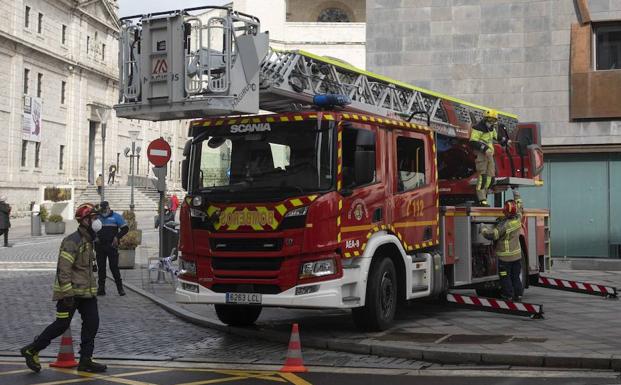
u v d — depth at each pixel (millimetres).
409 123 10703
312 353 8977
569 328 10234
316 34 58312
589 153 21953
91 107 61719
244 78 9539
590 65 21484
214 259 9242
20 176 51281
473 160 13656
